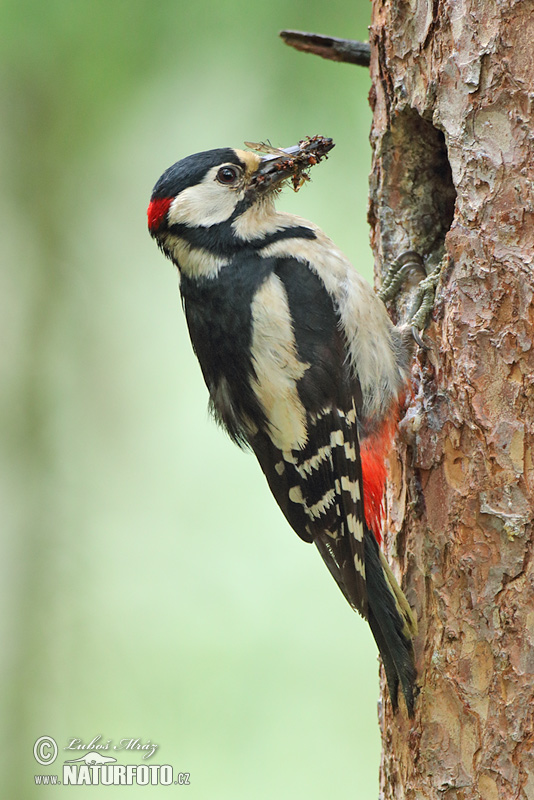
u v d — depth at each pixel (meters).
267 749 11.80
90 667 13.09
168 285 14.43
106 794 11.88
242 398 7.62
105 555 13.85
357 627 12.56
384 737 7.33
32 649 13.52
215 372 7.80
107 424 14.34
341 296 7.50
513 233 6.48
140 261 14.27
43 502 14.09
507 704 6.32
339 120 11.50
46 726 13.05
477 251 6.62
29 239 13.98
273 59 11.51
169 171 7.88
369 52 8.49
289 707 12.17
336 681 12.26
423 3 7.12
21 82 12.25
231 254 7.66
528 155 6.46
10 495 14.17
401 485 7.21
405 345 7.44
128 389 14.39
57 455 14.27
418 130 7.68
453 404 6.70
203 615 12.98
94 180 13.55
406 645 6.76
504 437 6.45
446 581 6.66
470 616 6.52
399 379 7.41
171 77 11.84
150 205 7.96
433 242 8.03
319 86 11.47
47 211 13.75
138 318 14.48
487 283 6.57
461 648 6.55
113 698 12.77
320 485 7.42
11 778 12.95
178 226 7.75
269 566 13.31
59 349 14.39
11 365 14.30
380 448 7.55
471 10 6.67
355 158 11.66
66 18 11.41
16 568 13.92
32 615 13.70
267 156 7.83
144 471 14.20
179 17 11.46
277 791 11.56
